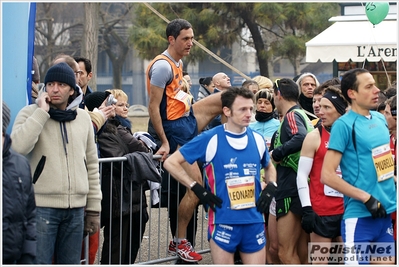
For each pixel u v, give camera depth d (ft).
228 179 15.14
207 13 59.88
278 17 60.23
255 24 64.34
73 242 15.28
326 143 16.51
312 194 16.80
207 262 21.15
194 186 15.16
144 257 21.89
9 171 12.99
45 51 124.57
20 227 13.05
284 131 17.58
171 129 19.44
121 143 18.56
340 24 38.17
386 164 15.03
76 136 15.17
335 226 16.62
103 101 18.66
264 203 15.29
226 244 15.21
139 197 19.02
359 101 14.94
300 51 62.59
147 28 60.59
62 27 124.47
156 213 29.43
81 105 18.24
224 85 24.16
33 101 18.42
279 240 17.81
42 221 14.67
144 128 72.79
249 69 121.80
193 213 20.75
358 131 14.85
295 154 17.33
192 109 19.99
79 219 15.29
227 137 15.21
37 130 14.30
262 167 16.33
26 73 16.58
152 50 61.00
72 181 14.96
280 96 18.01
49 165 14.75
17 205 12.98
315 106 18.72
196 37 61.62
